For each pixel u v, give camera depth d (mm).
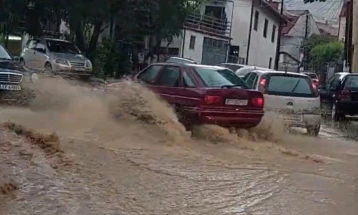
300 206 7371
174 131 11836
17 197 6859
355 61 32781
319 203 7574
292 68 58219
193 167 9281
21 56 26922
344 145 13484
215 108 11914
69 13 28391
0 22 29625
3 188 7059
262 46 52125
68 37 31938
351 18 31781
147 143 11078
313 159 10969
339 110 19297
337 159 11227
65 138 10656
